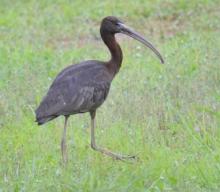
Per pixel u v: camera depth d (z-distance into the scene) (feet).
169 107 50.03
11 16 76.74
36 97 54.13
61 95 43.75
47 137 47.34
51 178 40.24
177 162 41.96
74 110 44.06
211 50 60.64
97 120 49.70
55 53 65.77
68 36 71.67
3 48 67.05
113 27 47.29
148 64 59.88
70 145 46.03
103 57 63.31
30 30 73.10
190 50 61.93
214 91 52.85
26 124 49.93
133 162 43.11
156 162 41.98
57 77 44.83
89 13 76.23
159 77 55.67
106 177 40.01
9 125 49.83
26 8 79.10
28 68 60.59
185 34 68.28
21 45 68.59
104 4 77.41
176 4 75.97
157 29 71.20
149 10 75.51
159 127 48.16
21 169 42.09
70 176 40.01
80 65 45.60
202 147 44.50
